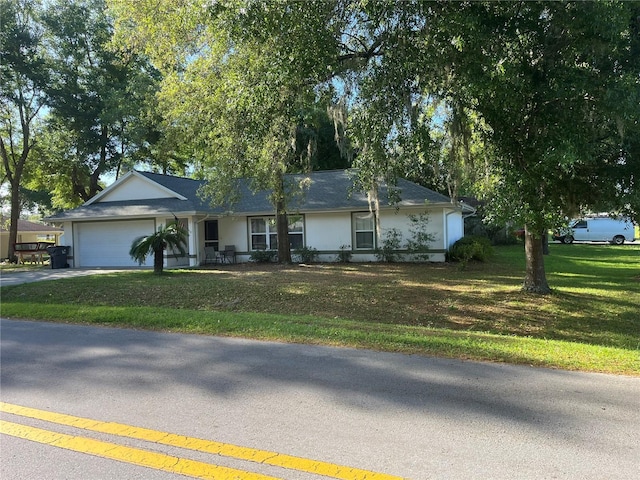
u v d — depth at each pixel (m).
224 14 8.39
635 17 7.70
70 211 22.80
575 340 9.20
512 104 8.25
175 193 22.27
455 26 7.46
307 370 5.38
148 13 13.01
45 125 30.45
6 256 35.19
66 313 8.91
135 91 28.31
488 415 4.07
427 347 6.23
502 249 29.45
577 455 3.38
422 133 9.33
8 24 26.27
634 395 4.50
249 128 11.09
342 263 21.11
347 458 3.40
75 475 3.26
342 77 10.50
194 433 3.85
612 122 8.24
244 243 23.39
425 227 20.89
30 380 5.24
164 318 8.22
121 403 4.52
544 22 7.59
